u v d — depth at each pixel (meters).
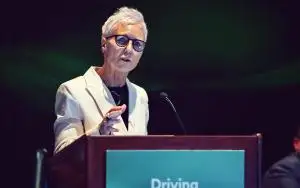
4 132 15.48
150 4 15.62
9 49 15.38
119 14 7.48
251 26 15.94
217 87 16.08
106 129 6.57
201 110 16.08
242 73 16.12
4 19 15.27
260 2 15.84
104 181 5.55
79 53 15.48
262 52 16.05
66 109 7.35
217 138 5.71
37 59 15.47
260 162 5.76
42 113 15.57
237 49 16.02
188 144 5.66
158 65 15.95
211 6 15.80
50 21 15.36
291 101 16.22
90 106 7.39
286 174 12.75
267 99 16.27
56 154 6.28
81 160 5.62
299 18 15.84
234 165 5.71
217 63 16.02
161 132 15.19
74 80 7.60
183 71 15.99
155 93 15.20
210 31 15.89
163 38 15.84
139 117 7.72
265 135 16.16
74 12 15.35
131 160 5.57
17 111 15.52
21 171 15.52
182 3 15.73
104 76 7.75
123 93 7.81
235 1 15.82
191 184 5.64
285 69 16.05
